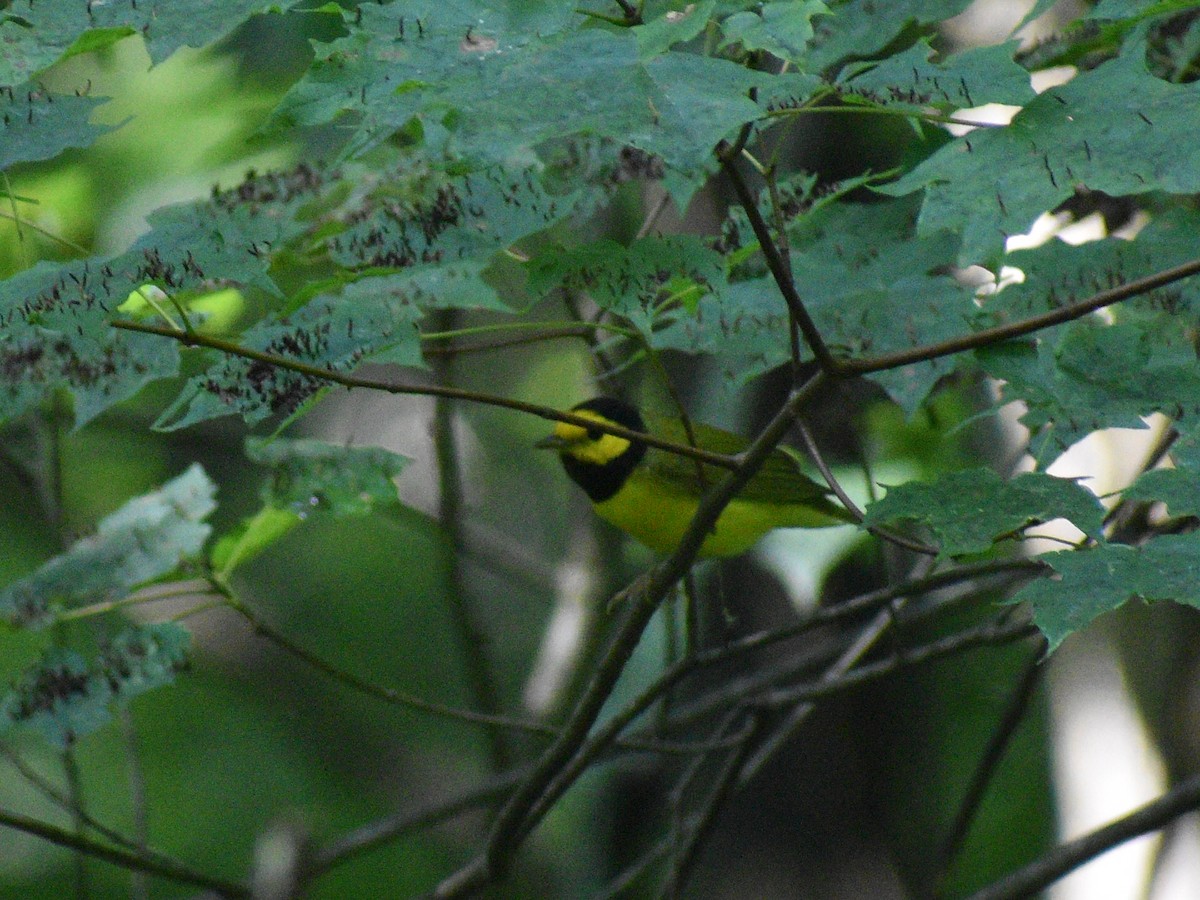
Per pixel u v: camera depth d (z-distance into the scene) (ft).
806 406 17.26
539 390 54.13
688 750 26.11
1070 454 33.30
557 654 40.37
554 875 45.93
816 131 32.01
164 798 50.80
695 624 23.53
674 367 36.96
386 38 13.17
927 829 44.65
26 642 48.57
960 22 31.94
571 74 12.21
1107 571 14.29
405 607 55.31
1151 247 19.75
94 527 24.14
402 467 23.93
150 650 23.50
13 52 14.20
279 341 16.76
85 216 28.94
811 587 30.78
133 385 18.60
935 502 15.35
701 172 17.43
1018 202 14.32
